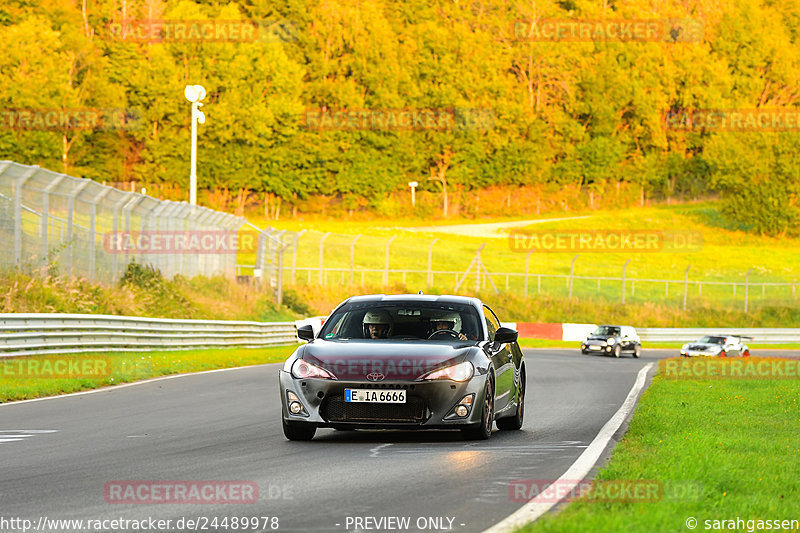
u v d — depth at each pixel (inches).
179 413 1967.3
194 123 5797.2
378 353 1501.0
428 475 1160.8
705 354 6087.6
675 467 1154.7
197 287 5531.5
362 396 1457.9
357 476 1153.4
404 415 1457.9
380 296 1706.4
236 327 4795.8
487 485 1087.6
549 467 1231.5
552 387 2898.6
